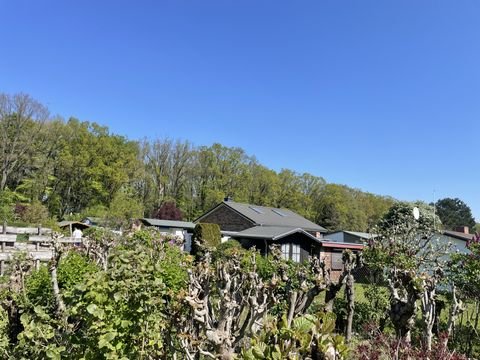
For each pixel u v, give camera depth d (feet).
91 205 131.03
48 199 125.70
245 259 20.62
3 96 112.68
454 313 21.63
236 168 157.17
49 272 20.56
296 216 114.32
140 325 12.75
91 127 136.15
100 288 12.09
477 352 21.11
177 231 116.88
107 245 32.63
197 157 155.84
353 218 168.76
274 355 7.18
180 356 15.07
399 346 14.14
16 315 17.44
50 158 125.70
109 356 11.73
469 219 155.63
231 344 12.94
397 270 18.63
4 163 112.47
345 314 25.96
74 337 12.62
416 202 74.54
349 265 23.62
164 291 13.93
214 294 17.08
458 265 26.55
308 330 8.14
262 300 14.56
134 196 144.56
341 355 7.86
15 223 77.05
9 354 13.98
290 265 31.58
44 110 119.34
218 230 66.59
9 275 22.67
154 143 153.38
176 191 154.20
